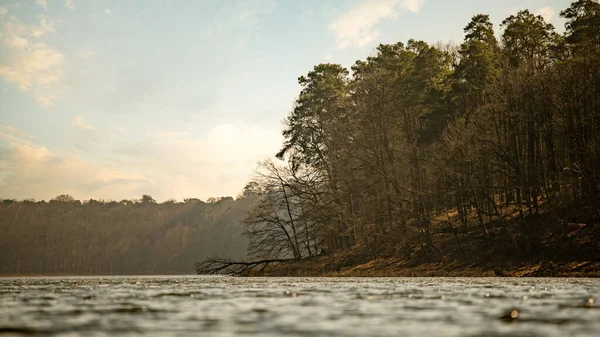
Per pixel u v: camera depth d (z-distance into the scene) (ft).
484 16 183.73
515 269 129.59
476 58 165.99
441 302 45.91
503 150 151.33
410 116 196.13
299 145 197.77
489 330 29.17
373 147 176.86
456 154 151.64
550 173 159.33
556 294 55.67
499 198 181.27
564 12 163.12
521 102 152.87
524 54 182.29
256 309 40.27
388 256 167.53
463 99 175.94
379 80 177.58
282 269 183.93
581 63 148.36
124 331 28.71
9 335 27.12
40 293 61.72
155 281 113.19
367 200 181.78
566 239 131.54
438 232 169.89
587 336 27.27
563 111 150.51
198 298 52.26
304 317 34.99
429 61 178.29
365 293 58.65
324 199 194.29
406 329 29.48
